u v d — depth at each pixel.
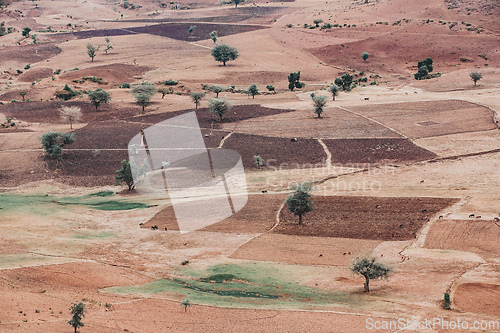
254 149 87.31
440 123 100.81
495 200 58.69
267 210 58.69
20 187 73.69
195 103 125.56
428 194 62.75
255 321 29.81
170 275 40.84
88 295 34.53
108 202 64.56
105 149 90.44
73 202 65.44
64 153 88.94
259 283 38.62
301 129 100.69
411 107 116.19
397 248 46.06
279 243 48.50
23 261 40.19
